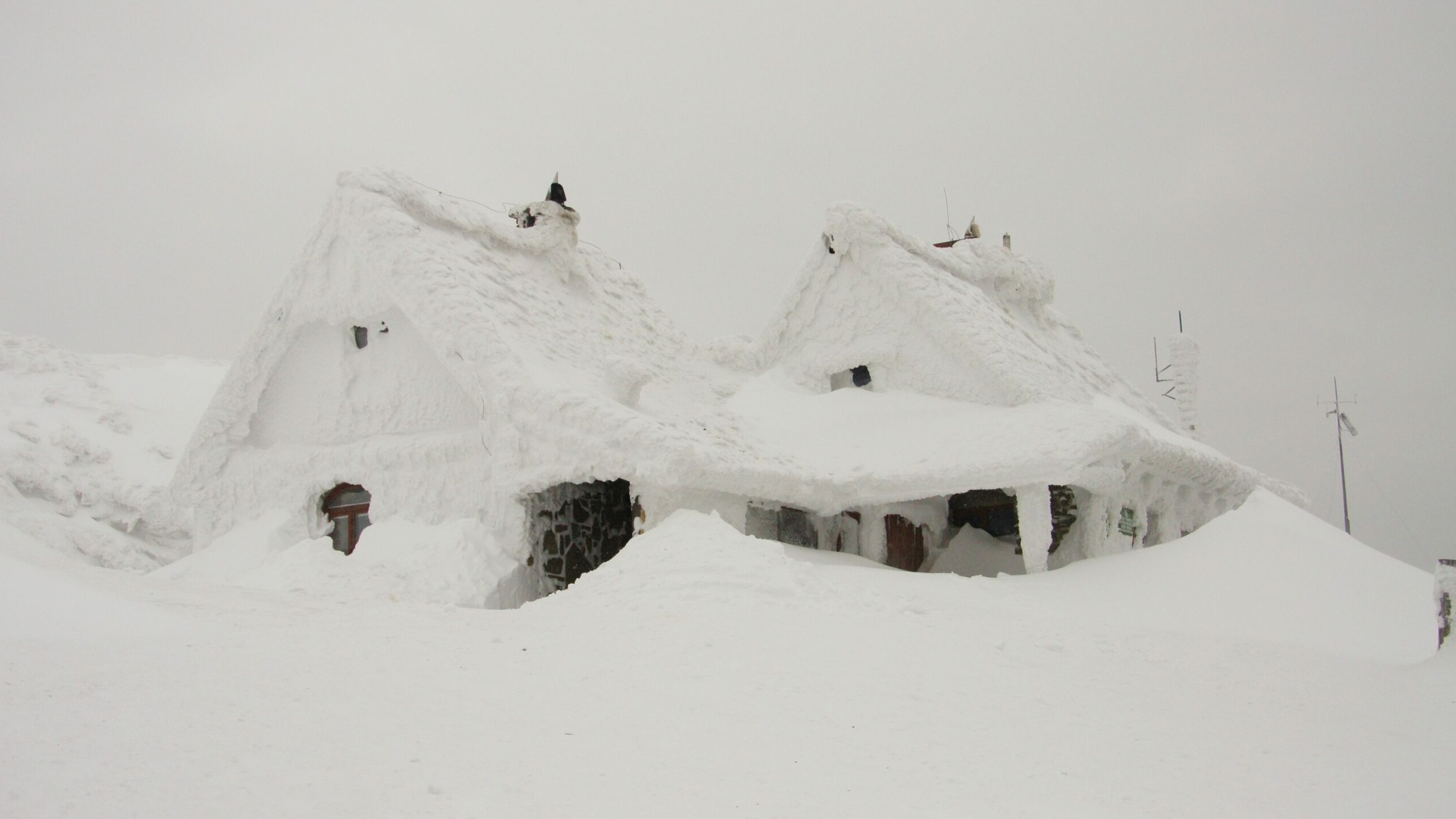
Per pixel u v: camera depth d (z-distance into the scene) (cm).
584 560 1780
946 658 940
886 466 1861
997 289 2525
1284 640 1353
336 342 1778
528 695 734
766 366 2330
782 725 717
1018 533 2078
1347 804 652
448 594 1439
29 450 2362
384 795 529
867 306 2188
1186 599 1500
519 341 1633
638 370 1669
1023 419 1867
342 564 1492
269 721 608
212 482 1839
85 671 648
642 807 551
